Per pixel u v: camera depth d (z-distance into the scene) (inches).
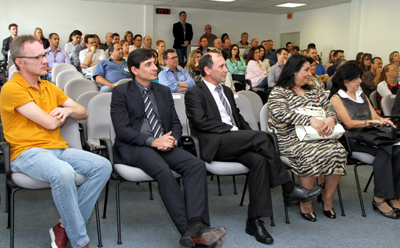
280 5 404.5
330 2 377.4
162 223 94.1
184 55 407.5
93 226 91.2
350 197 118.6
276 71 222.7
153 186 126.2
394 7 324.8
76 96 140.6
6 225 89.8
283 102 101.3
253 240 85.0
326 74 261.7
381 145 100.8
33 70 77.5
